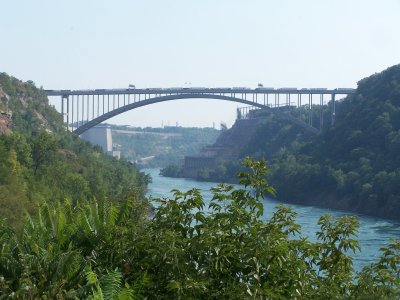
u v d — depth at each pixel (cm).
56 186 4947
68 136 9119
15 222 3006
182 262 820
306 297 830
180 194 921
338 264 891
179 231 898
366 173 7356
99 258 914
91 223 964
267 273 829
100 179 6072
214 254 827
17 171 4491
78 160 6706
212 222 884
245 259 817
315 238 3553
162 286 820
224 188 928
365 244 3972
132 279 850
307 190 7800
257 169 923
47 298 763
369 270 906
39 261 826
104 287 789
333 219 932
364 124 8725
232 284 801
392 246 914
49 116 9881
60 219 984
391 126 8231
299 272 839
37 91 10256
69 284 809
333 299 841
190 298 771
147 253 870
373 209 6462
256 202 904
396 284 862
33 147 5444
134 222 988
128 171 8281
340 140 8794
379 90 9412
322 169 7856
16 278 809
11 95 9250
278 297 787
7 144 5084
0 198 3284
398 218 6047
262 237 830
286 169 8438
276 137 12975
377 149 8050
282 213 909
